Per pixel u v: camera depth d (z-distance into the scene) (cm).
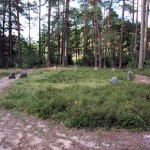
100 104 936
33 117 890
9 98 1172
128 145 655
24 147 646
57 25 3991
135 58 3067
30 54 4466
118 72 2108
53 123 823
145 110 856
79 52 5397
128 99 1010
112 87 1257
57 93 1132
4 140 692
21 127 795
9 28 3838
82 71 2228
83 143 668
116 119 789
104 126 776
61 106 915
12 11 3784
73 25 4547
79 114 826
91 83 1535
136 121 776
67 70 2353
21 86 1474
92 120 792
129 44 4650
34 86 1467
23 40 4781
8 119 878
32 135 726
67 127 783
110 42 4494
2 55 4181
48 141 682
